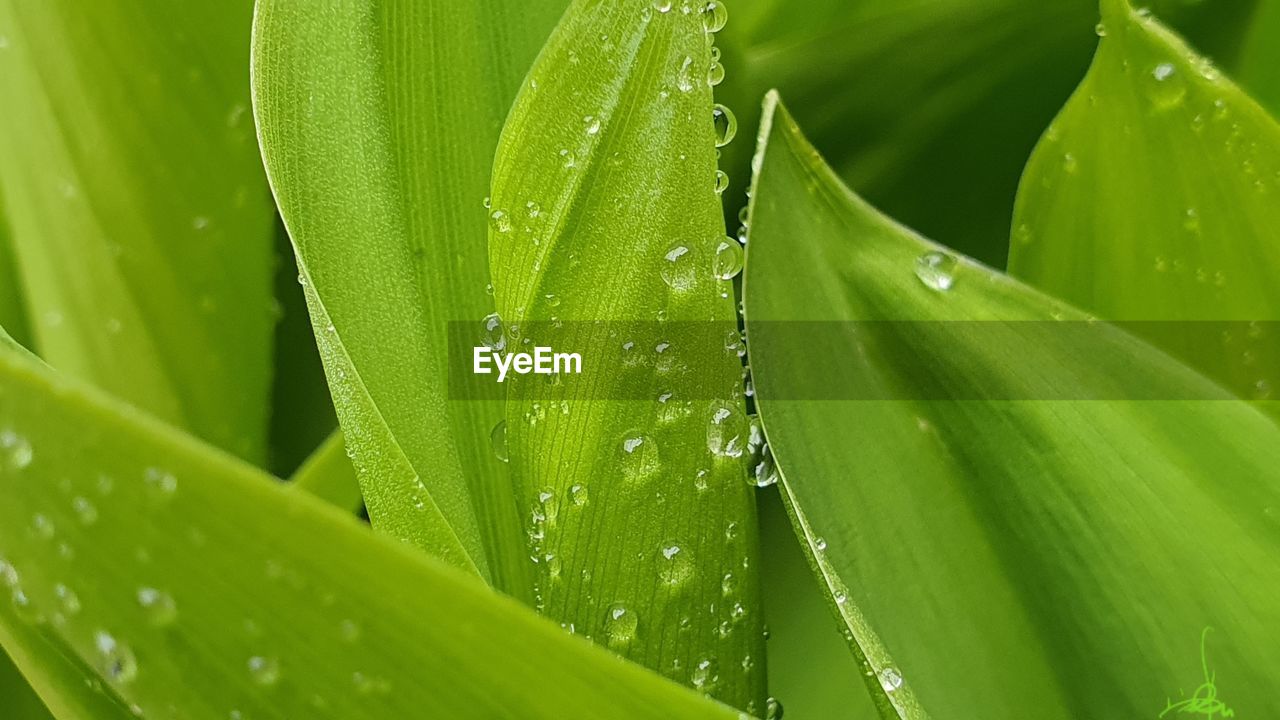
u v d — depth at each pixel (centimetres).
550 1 32
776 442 28
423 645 24
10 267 38
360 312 29
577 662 24
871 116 39
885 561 28
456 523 30
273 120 29
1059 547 28
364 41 31
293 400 40
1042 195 34
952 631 28
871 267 29
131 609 24
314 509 24
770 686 34
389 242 30
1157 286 33
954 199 40
